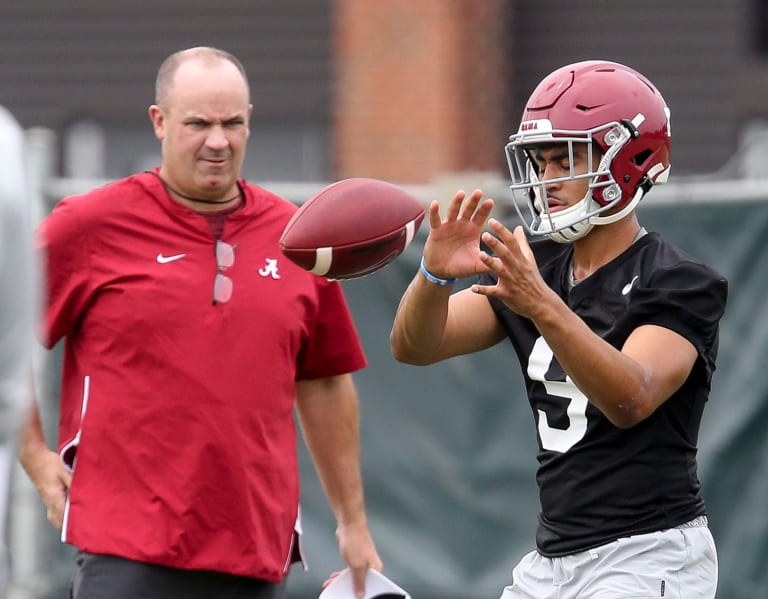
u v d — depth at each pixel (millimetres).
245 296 16531
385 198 14914
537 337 13961
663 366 12938
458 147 41281
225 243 16719
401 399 23203
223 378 16266
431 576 22953
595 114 13383
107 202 16703
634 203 13664
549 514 13688
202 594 16281
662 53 43250
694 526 13469
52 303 16594
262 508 16422
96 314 16469
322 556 23203
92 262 16578
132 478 16172
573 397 13508
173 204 16766
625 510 13281
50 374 23547
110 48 44594
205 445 16125
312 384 17797
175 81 16734
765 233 22266
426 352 14031
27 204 9930
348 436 17812
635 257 13688
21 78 44688
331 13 44000
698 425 13633
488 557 22891
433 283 13391
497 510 22922
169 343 16250
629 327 13344
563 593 13562
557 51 43500
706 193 22516
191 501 16062
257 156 44469
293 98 44125
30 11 44656
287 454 16812
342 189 14891
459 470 23031
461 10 41344
